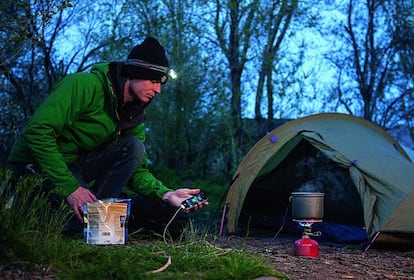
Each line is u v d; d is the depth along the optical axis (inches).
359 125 227.6
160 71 124.3
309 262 125.5
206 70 451.8
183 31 433.1
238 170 217.8
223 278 89.0
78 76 125.2
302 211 139.6
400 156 215.9
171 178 431.8
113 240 114.1
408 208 175.0
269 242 181.6
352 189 201.5
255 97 456.4
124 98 128.0
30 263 87.4
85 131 127.5
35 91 357.4
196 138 504.4
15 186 112.2
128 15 388.8
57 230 105.3
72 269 87.0
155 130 500.7
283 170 225.9
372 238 172.9
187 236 128.6
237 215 214.5
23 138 127.6
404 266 131.3
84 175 134.5
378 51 483.5
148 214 136.8
